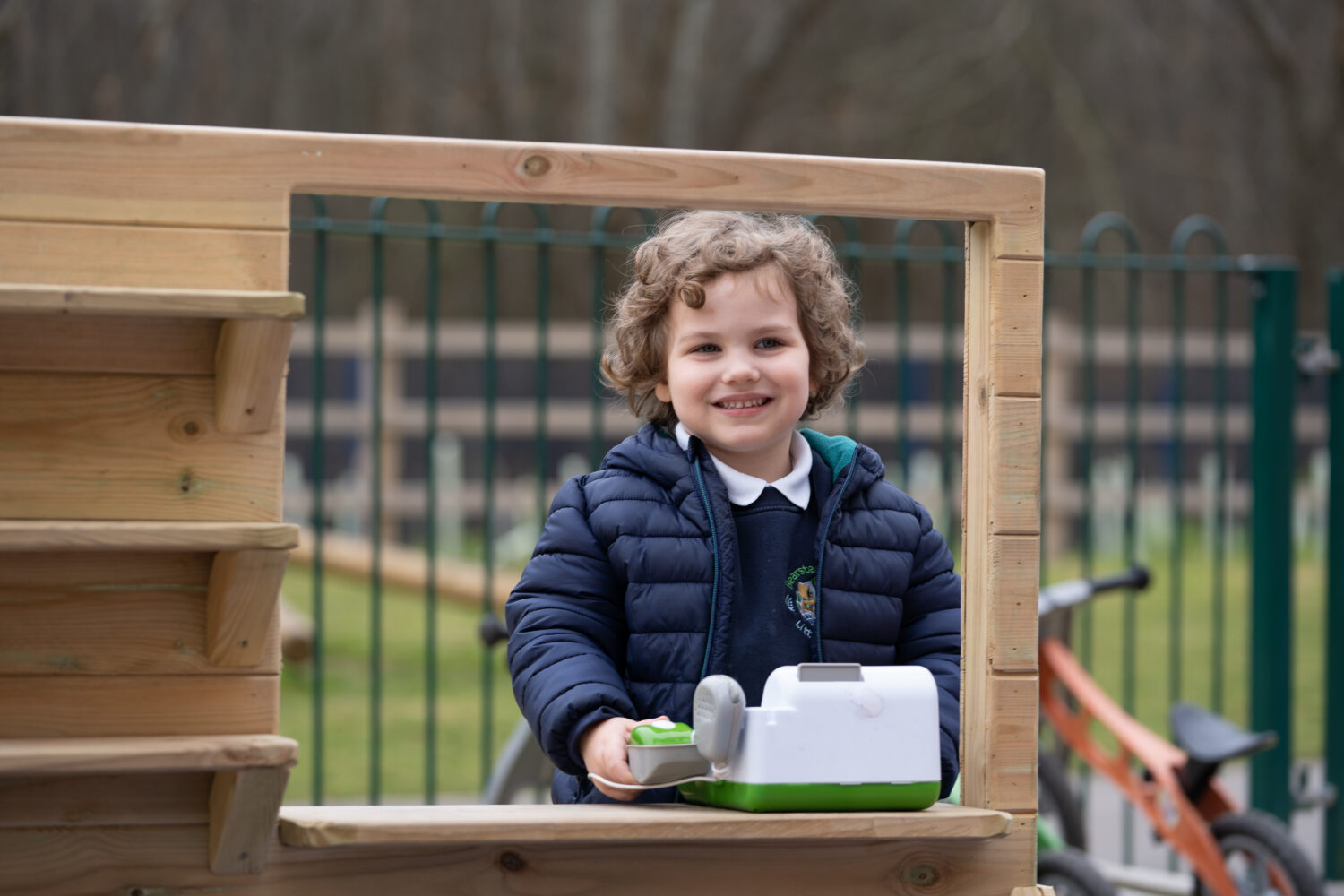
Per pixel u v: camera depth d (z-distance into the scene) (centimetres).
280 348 211
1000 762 244
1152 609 1192
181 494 221
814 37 2114
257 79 1889
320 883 224
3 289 195
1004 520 247
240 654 222
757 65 1938
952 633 270
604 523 261
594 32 1920
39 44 1377
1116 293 2195
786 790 223
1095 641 1084
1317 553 1459
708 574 256
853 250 569
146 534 200
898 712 229
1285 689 604
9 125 216
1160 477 1738
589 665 245
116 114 1388
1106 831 647
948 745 255
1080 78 2128
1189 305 2194
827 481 274
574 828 215
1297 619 1154
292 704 839
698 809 230
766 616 259
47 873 218
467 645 1024
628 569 257
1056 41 2111
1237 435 1520
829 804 225
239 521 222
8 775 209
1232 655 1044
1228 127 2159
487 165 229
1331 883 602
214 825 218
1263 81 2134
